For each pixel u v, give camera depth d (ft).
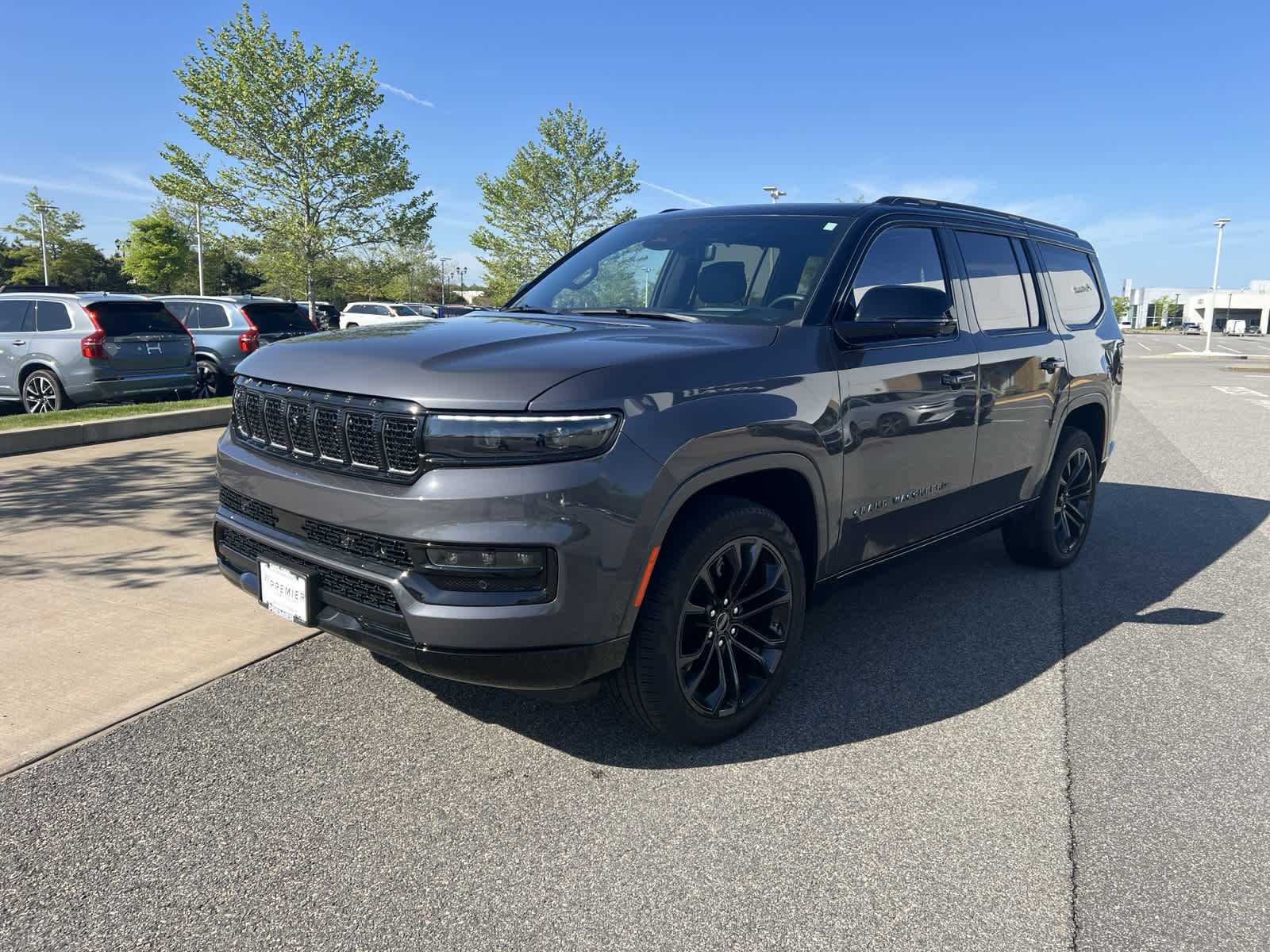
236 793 8.74
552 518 7.86
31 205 239.50
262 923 6.95
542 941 6.82
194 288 210.18
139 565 15.57
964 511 13.20
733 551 9.40
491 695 11.01
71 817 8.27
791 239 11.63
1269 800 8.96
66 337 35.01
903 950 6.79
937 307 10.40
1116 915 7.23
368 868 7.64
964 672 12.05
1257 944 6.91
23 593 14.06
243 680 11.17
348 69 87.71
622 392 8.23
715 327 10.24
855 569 11.24
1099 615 14.39
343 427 8.58
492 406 7.84
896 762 9.61
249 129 85.81
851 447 10.45
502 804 8.66
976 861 7.91
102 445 28.35
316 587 8.93
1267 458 30.53
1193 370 83.05
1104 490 24.67
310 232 88.79
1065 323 15.84
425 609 7.98
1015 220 15.30
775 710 10.84
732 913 7.17
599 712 10.68
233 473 9.94
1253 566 17.25
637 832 8.25
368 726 10.14
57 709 10.27
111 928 6.86
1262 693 11.49
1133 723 10.61
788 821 8.47
